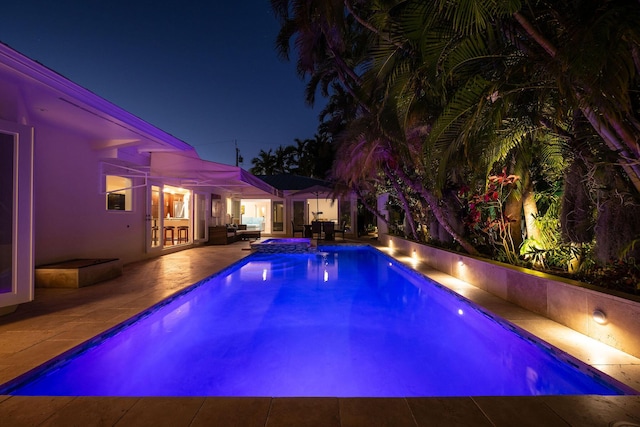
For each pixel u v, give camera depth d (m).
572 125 4.92
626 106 2.78
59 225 7.12
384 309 6.21
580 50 2.70
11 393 2.79
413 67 5.73
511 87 4.12
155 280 7.05
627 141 3.30
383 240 15.75
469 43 4.18
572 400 2.51
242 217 24.98
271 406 2.44
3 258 4.54
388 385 3.46
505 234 6.73
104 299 5.43
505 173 6.32
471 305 5.36
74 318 4.45
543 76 3.90
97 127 6.92
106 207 8.59
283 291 7.53
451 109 4.55
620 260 4.20
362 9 7.76
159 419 2.28
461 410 2.39
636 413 2.33
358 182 14.49
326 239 18.22
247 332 5.00
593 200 5.05
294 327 5.23
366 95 7.28
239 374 3.69
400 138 6.37
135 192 9.89
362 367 3.88
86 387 3.39
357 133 10.04
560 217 5.75
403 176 9.14
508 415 2.32
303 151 39.62
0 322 4.27
